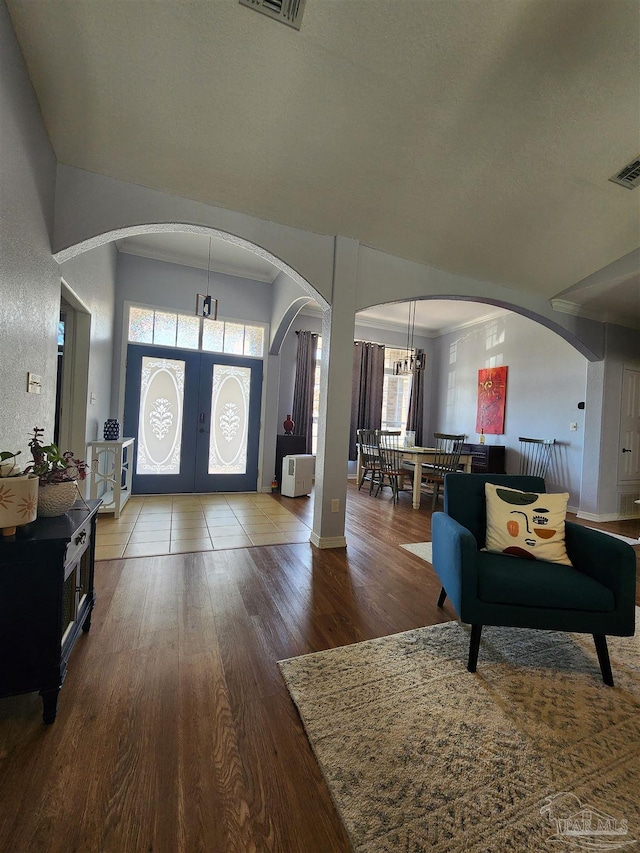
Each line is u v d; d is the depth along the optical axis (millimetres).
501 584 1573
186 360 4879
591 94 2064
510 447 5926
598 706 1413
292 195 2590
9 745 1151
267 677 1516
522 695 1460
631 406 4785
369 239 3039
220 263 4895
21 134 1649
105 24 1646
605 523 4477
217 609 2041
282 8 1637
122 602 2072
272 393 5324
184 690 1421
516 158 2428
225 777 1080
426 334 7535
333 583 2432
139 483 4723
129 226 2357
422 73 1920
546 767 1139
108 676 1479
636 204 2848
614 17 1729
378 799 1021
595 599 1544
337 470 3092
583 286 3775
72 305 3154
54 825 931
